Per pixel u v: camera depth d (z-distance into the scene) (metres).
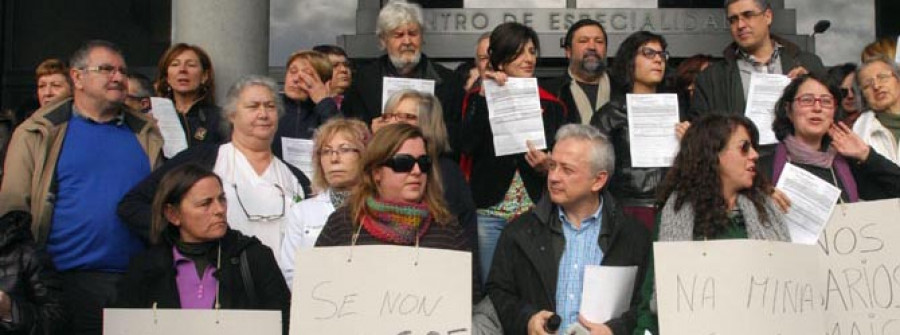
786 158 6.07
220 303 5.39
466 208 6.13
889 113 6.80
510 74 6.82
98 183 6.19
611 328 5.17
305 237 5.91
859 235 5.29
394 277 4.94
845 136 6.09
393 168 5.23
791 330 4.94
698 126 5.43
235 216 6.11
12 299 5.32
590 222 5.66
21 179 6.12
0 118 7.68
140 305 5.38
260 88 6.32
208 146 6.31
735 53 7.20
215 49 8.45
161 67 7.64
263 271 5.51
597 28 7.46
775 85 6.66
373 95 7.57
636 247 5.58
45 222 6.09
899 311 5.13
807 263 5.04
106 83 6.22
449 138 6.92
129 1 11.48
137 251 6.15
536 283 5.56
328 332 4.91
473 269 6.04
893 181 5.97
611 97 7.16
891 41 7.73
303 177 6.56
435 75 7.66
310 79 7.40
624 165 6.71
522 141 6.59
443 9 10.16
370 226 5.23
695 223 5.26
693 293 4.97
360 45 10.23
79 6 11.58
